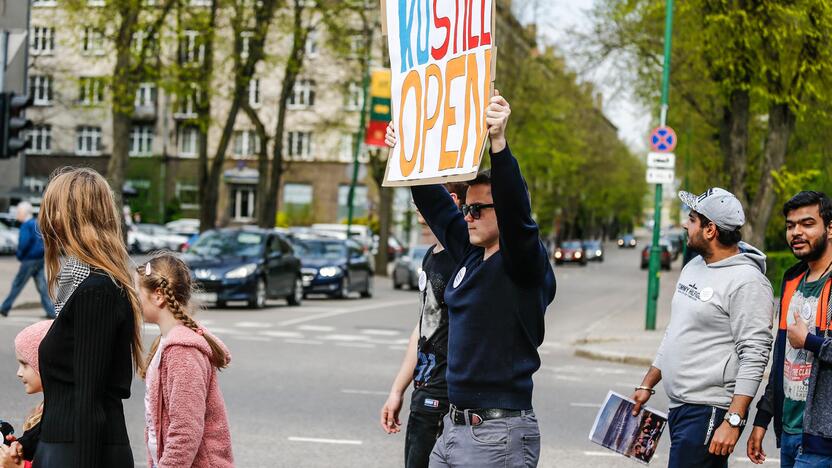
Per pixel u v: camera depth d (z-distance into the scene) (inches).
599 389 730.8
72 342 214.2
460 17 236.8
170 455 225.9
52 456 212.1
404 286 2169.0
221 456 236.4
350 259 1733.5
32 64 2893.7
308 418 565.0
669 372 299.4
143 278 234.7
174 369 228.7
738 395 285.7
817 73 1183.6
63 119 3826.3
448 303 246.5
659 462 494.6
